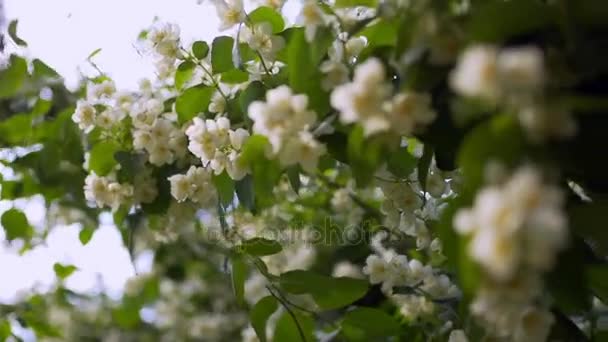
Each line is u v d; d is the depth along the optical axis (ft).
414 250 4.01
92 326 5.56
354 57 3.29
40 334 5.31
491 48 2.52
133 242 4.09
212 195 3.77
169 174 3.94
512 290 2.38
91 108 3.97
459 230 2.41
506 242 2.18
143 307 5.56
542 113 2.50
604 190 2.83
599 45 2.65
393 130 2.80
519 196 2.18
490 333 2.87
